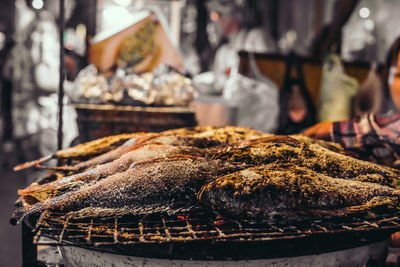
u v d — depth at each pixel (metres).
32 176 3.58
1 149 3.76
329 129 1.25
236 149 0.88
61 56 1.28
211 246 0.68
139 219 0.76
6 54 3.76
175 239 0.64
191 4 4.15
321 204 0.72
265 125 2.82
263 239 0.67
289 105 2.26
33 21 3.85
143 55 1.93
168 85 1.98
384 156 1.18
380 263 0.89
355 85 2.39
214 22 4.06
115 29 1.88
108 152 1.03
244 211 0.70
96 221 0.75
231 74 2.99
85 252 0.79
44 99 3.94
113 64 1.89
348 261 0.80
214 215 0.78
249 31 4.01
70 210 0.76
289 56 2.25
